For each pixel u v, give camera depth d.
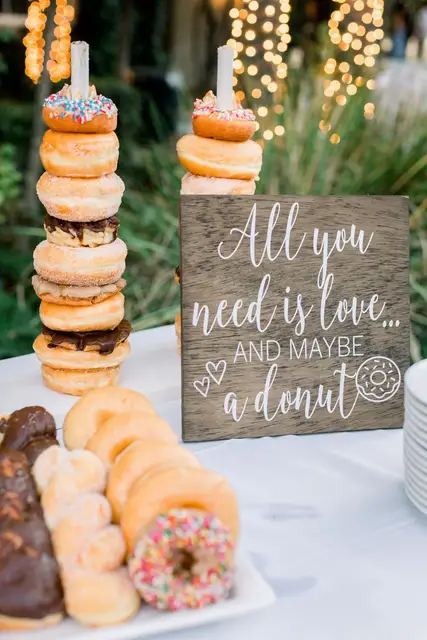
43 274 1.17
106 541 0.81
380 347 1.11
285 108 2.14
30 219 2.63
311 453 1.06
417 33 3.09
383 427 1.12
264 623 0.83
